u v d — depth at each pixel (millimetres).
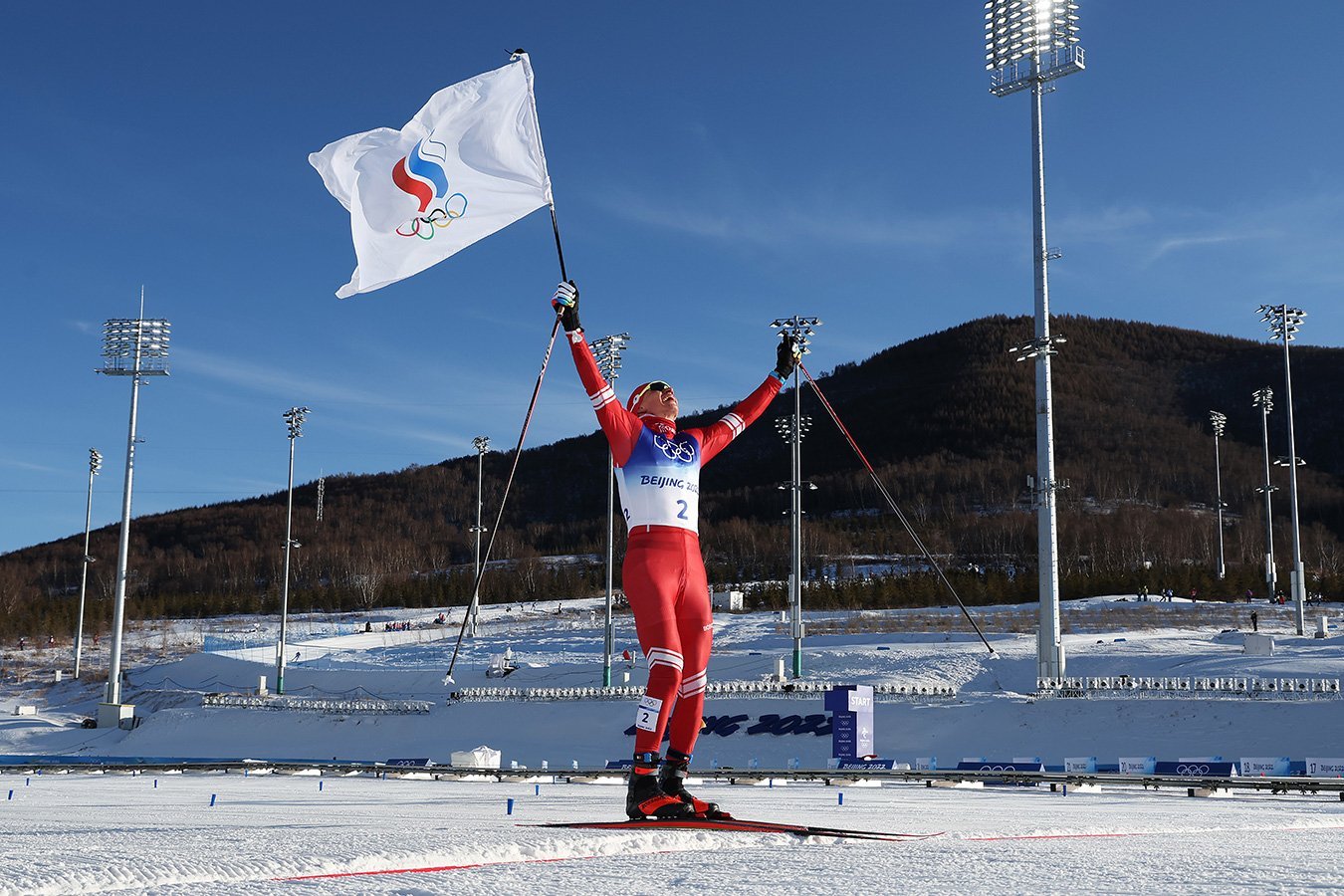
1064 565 142125
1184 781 26375
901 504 199750
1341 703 39062
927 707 46531
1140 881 4047
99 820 9305
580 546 198875
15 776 38500
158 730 60656
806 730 46438
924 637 72438
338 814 10711
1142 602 90312
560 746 50781
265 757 54375
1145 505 186250
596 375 8133
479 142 9062
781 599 107312
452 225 8953
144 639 105125
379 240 8891
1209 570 109500
